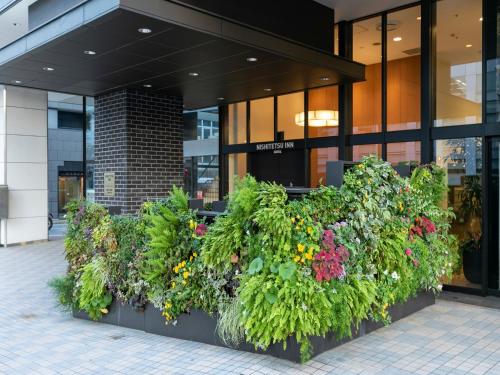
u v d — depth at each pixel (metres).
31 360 4.83
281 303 4.34
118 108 10.26
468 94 7.94
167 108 10.83
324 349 4.88
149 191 10.44
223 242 4.86
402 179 6.28
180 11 6.06
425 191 7.03
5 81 9.31
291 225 4.57
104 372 4.48
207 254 4.95
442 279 8.09
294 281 4.41
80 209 6.70
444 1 8.30
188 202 5.82
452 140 8.08
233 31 6.69
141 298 5.74
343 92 9.65
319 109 10.16
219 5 6.97
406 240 6.13
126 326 5.98
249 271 4.55
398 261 5.72
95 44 6.85
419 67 8.59
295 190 5.13
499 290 7.55
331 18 8.94
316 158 10.24
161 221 5.40
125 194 10.07
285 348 4.46
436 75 8.37
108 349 5.12
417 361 4.66
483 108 7.66
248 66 8.10
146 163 10.41
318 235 4.65
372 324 5.61
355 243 5.19
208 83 9.50
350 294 4.88
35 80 9.18
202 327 5.25
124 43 6.79
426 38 8.34
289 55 7.53
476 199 7.79
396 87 8.92
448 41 8.23
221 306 4.93
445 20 8.27
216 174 12.75
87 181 16.06
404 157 8.74
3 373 4.51
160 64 7.98
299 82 9.39
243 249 4.82
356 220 5.29
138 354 4.94
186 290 5.21
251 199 4.75
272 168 11.32
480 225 7.72
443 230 7.17
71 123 17.05
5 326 6.06
